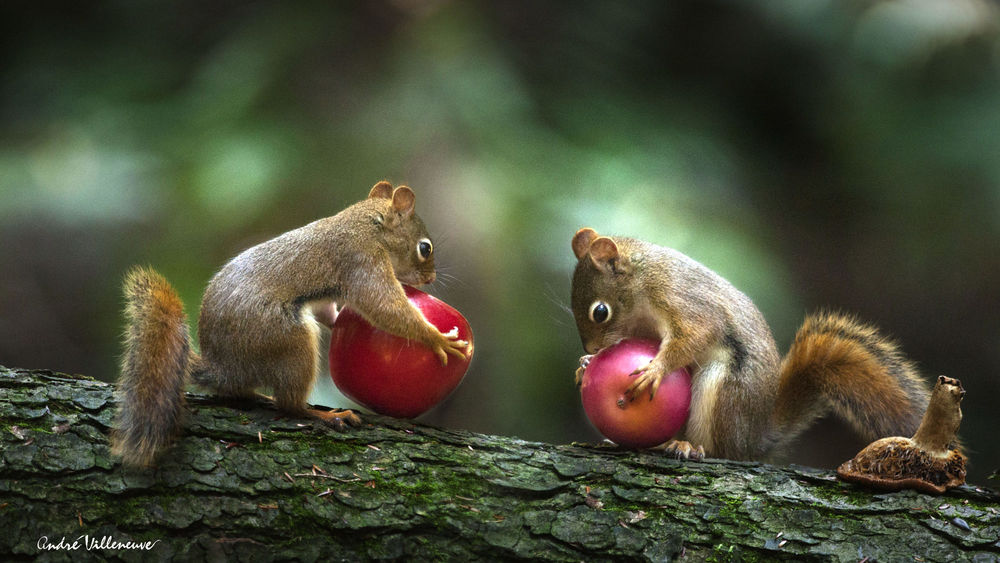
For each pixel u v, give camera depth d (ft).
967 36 47.78
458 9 46.06
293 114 42.42
